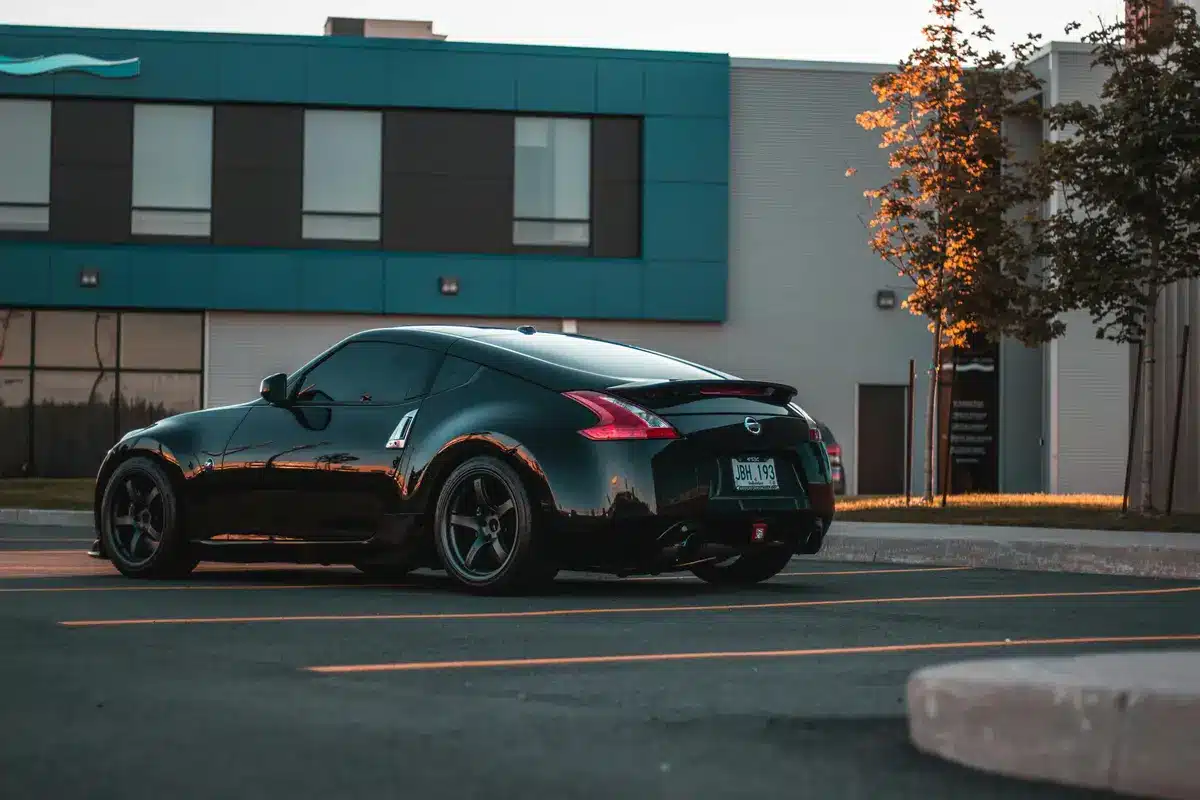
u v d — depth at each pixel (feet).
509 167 86.02
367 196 85.35
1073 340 87.30
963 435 89.86
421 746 11.91
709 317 86.53
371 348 26.78
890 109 62.03
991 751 11.24
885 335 89.25
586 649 17.90
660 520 23.63
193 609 21.75
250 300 84.23
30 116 84.02
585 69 85.92
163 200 84.43
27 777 10.68
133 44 83.76
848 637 19.58
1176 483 51.80
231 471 26.91
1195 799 10.15
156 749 11.68
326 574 29.17
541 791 10.43
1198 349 50.80
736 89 88.02
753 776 11.01
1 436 84.38
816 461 25.95
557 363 25.21
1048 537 37.24
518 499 23.94
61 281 83.35
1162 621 22.50
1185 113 46.03
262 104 84.79
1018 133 87.20
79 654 16.81
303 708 13.52
